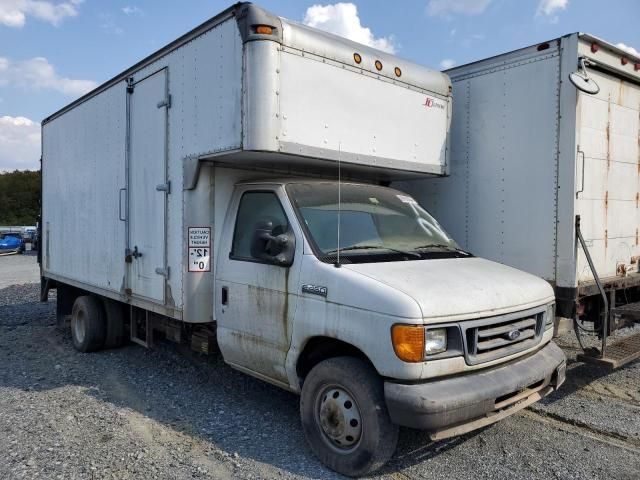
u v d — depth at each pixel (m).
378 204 4.96
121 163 6.41
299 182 4.77
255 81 4.27
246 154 4.50
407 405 3.36
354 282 3.73
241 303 4.68
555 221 5.42
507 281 4.12
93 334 7.21
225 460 4.02
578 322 5.71
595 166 5.59
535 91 5.57
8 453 4.09
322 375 3.91
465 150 6.26
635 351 5.21
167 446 4.26
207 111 4.80
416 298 3.47
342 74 4.85
